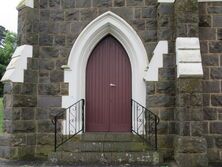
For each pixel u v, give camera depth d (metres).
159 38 10.03
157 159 9.00
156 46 10.07
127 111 10.53
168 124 9.82
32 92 10.33
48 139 10.23
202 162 8.69
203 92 9.74
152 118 9.88
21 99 10.10
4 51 33.91
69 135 10.17
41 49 10.53
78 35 10.45
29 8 10.45
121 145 9.43
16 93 10.03
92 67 10.76
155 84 9.95
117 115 10.55
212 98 9.73
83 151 9.43
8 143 9.88
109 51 10.77
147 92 9.96
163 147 9.75
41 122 10.30
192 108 8.88
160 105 9.88
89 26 10.38
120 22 10.34
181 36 9.35
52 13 10.62
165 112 9.86
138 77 10.16
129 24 10.33
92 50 10.77
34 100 10.34
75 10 10.54
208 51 9.89
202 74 8.88
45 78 10.44
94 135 9.78
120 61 10.72
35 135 10.27
